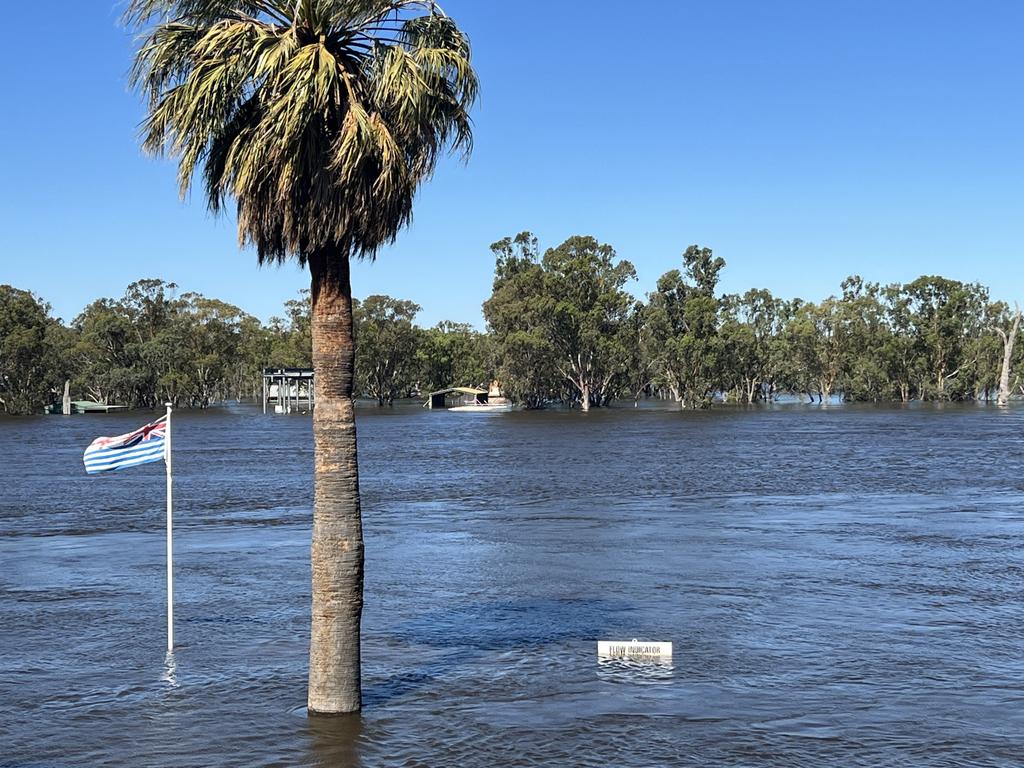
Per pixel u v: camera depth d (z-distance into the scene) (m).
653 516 33.56
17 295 167.38
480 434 96.31
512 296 155.12
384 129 11.82
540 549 26.78
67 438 96.69
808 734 12.58
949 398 186.00
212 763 11.81
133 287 189.50
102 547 27.89
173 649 16.86
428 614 19.36
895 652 16.23
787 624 18.19
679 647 16.69
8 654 16.61
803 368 190.75
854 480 46.78
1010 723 12.91
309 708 13.43
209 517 34.62
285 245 12.29
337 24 12.08
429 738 12.53
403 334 192.62
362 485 46.25
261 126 11.72
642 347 163.25
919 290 185.50
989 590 20.98
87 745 12.45
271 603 20.41
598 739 12.48
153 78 12.34
